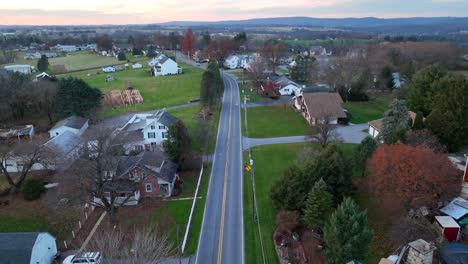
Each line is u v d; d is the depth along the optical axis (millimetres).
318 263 35469
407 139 48750
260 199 48094
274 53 154250
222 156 63094
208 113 84938
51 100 79000
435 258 33094
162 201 49031
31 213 45438
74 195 43750
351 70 95188
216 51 166875
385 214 40781
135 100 99312
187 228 41844
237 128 77750
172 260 36750
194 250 38375
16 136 68125
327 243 32562
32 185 48281
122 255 31531
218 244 39344
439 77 68250
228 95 107188
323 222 37125
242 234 41031
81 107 79312
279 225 40438
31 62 170625
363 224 31078
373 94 101750
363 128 75062
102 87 113625
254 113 88688
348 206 32031
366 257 33094
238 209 46219
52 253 37906
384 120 56938
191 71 143500
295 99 94500
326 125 58438
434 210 39125
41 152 52094
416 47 148500
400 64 127688
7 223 43719
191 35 188375
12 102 77500
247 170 56938
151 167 50875
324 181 39625
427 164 38281
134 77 132250
